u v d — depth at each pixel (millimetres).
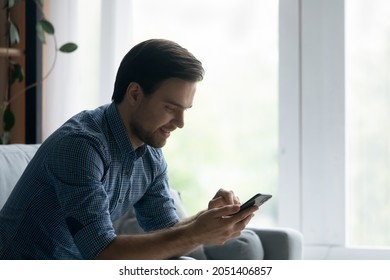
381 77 5043
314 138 5164
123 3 5266
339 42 5082
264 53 5414
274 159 5461
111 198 3250
